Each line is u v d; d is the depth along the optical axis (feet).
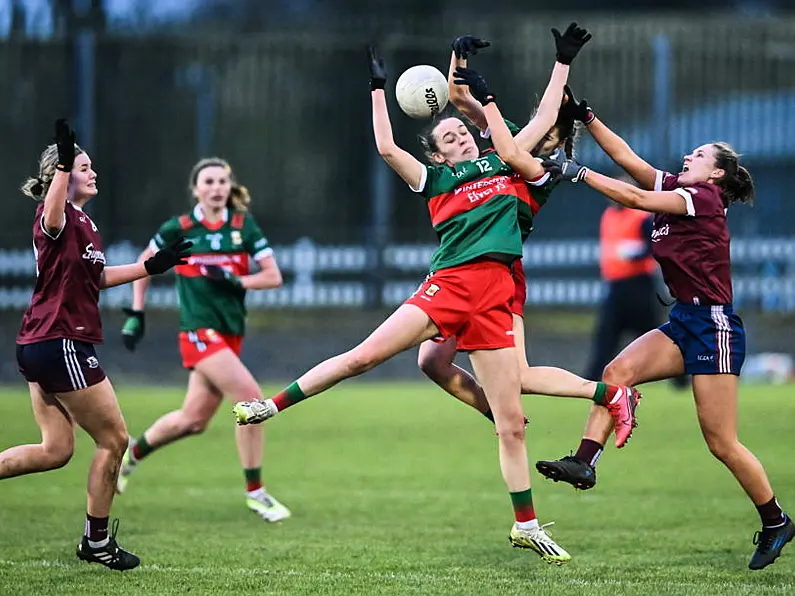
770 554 82.94
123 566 81.61
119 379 217.36
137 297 112.88
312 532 98.63
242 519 105.19
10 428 152.76
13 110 271.69
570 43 84.02
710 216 82.23
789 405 178.40
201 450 148.15
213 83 282.36
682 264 82.89
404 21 284.41
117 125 274.36
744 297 262.88
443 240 82.07
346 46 277.85
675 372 84.69
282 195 287.07
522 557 87.56
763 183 288.92
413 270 265.34
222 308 110.01
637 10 410.93
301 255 264.11
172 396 190.80
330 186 290.56
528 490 81.76
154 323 254.68
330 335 249.14
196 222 111.45
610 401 83.05
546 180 82.53
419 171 82.23
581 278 272.31
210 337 109.40
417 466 135.54
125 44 273.33
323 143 292.81
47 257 78.02
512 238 81.10
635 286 175.22
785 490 115.34
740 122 288.30
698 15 398.21
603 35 284.00
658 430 159.12
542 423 163.84
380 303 263.70
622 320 176.04
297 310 266.36
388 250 264.72
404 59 282.36
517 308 86.63
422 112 87.56
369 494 118.21
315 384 79.51
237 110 290.76
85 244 78.89
